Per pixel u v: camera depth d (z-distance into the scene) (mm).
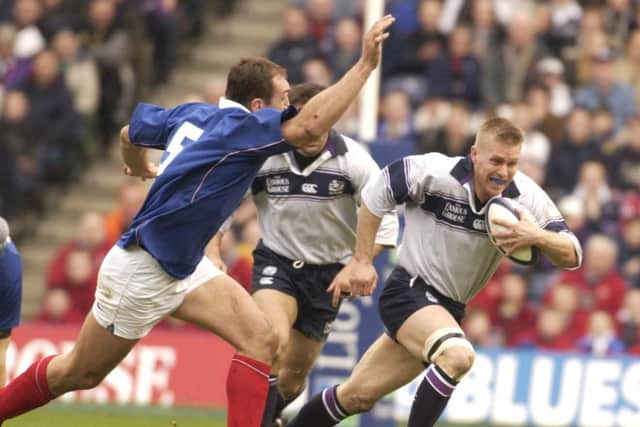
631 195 49562
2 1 57156
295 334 29875
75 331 43781
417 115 52844
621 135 52656
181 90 61750
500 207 24922
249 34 64500
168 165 23953
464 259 26172
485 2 55094
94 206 58000
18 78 55156
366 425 35500
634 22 56969
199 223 23859
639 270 47562
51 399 25516
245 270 43375
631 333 45219
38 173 55000
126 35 57312
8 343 27047
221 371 42812
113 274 24094
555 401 42531
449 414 42469
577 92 53688
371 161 28828
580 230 47906
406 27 54719
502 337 45750
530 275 46562
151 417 40875
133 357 43344
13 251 26625
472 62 53750
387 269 34594
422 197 26109
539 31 54844
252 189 29266
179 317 24750
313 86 28047
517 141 24859
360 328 34719
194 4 63375
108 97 57094
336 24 56062
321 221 28891
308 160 28609
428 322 25891
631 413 42219
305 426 28094
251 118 23641
